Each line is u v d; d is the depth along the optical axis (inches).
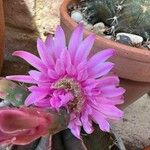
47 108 6.6
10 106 8.0
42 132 5.6
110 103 7.0
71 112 6.9
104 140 8.5
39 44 7.0
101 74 7.0
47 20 13.5
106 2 10.0
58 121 6.2
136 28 9.9
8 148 7.2
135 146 12.5
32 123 5.3
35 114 5.5
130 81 9.7
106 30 10.3
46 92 6.8
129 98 10.4
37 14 13.5
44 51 6.9
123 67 9.3
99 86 7.0
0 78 7.8
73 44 7.1
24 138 5.3
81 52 7.0
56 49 7.1
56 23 13.5
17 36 14.0
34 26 13.7
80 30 7.1
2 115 5.0
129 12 9.7
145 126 12.9
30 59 7.0
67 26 9.6
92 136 8.2
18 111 5.2
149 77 9.5
